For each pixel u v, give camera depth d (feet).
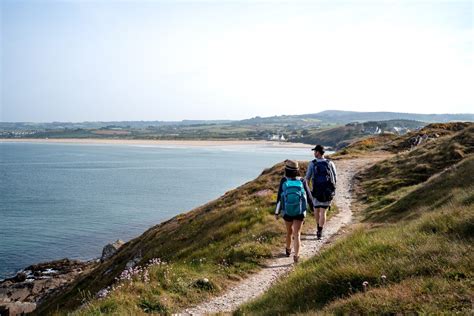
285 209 44.55
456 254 26.20
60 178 438.40
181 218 121.29
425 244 29.63
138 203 296.51
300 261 43.47
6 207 282.77
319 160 53.88
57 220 243.60
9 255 181.68
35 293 138.82
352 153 168.96
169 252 81.05
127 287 36.27
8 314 120.67
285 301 29.89
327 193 52.85
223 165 564.30
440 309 20.63
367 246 33.65
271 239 53.62
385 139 201.98
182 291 37.06
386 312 22.03
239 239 57.41
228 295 37.78
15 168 540.11
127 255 109.29
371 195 84.94
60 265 165.99
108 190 357.20
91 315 31.09
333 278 29.17
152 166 561.43
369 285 26.37
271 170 132.26
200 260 47.83
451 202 47.09
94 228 225.56
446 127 181.16
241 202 89.51
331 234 55.72
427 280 23.91
